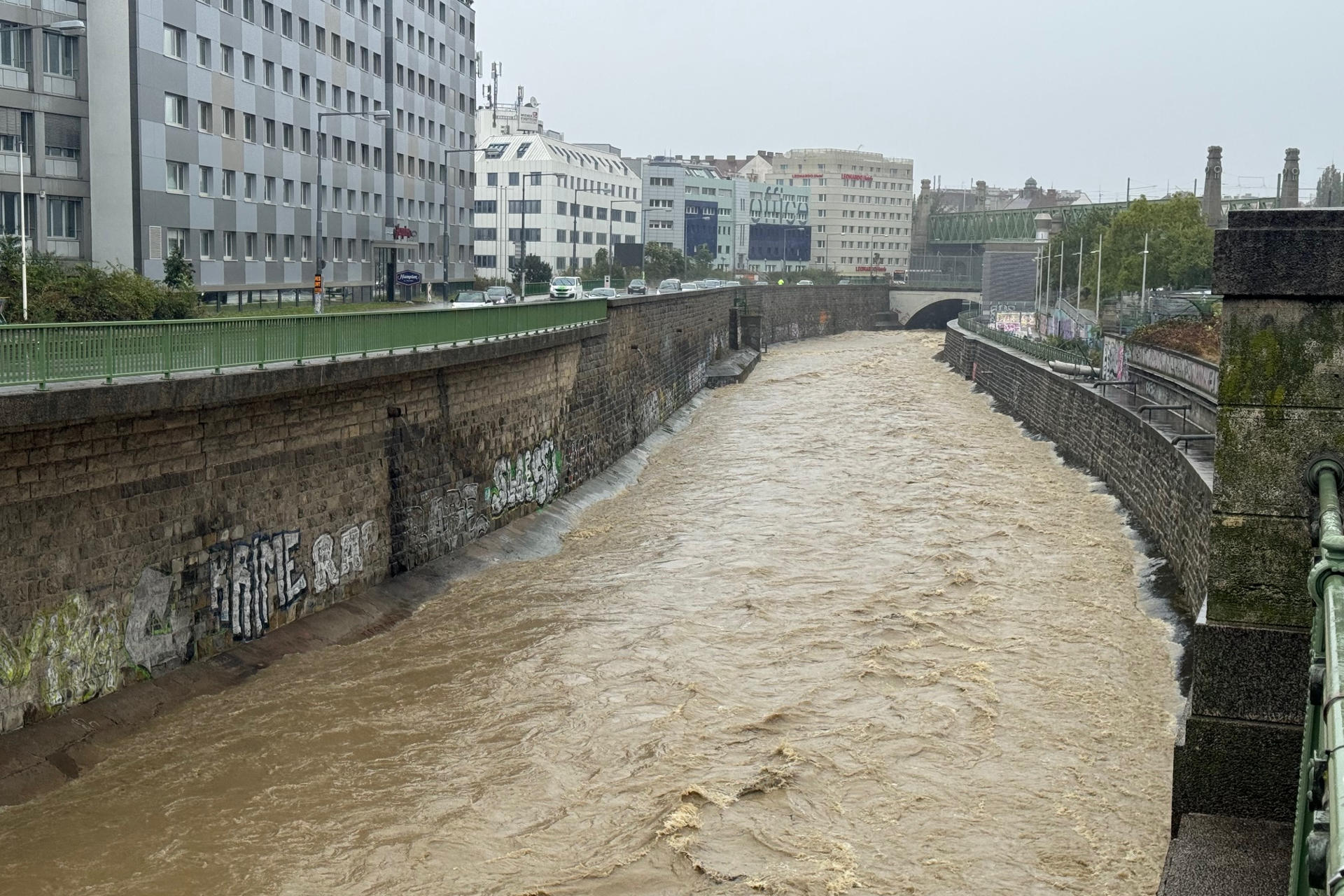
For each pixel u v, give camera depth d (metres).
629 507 45.94
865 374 97.50
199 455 24.84
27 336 20.06
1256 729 11.58
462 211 108.06
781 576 34.69
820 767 21.97
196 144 60.34
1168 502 37.66
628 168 191.38
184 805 20.02
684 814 20.05
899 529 40.72
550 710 24.50
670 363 72.31
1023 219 181.12
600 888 17.95
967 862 18.81
